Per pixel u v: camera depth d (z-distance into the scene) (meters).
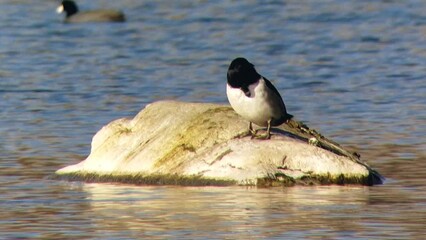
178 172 15.15
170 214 13.25
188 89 25.78
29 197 14.45
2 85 26.34
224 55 32.16
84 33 38.12
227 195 14.27
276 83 26.83
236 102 14.74
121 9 44.38
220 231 12.36
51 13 43.12
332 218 12.95
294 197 14.12
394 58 30.73
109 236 12.23
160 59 31.47
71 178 15.75
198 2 45.09
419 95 24.33
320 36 35.78
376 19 39.53
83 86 26.23
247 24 39.00
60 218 13.14
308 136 15.70
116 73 28.58
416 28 37.19
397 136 19.02
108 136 16.12
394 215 13.11
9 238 12.19
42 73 28.59
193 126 15.60
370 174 15.08
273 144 15.09
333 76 27.75
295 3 44.00
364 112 22.03
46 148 18.28
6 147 18.41
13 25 39.81
